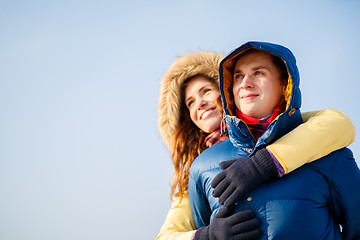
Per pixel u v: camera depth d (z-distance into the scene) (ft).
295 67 6.56
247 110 6.54
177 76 9.76
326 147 6.00
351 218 6.10
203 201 6.91
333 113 6.60
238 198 5.79
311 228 5.65
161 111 10.07
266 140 6.20
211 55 9.75
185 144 9.63
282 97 6.63
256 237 5.68
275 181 5.93
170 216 7.72
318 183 5.94
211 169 6.72
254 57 6.63
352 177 6.09
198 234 6.21
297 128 6.20
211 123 9.31
